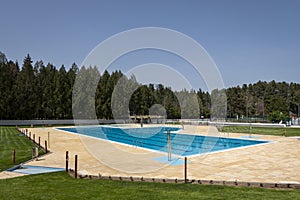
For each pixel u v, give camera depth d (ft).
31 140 66.85
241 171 32.40
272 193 22.68
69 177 29.09
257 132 86.53
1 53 150.82
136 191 23.47
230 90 206.80
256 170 32.96
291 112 224.94
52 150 50.29
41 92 150.51
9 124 134.41
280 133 82.58
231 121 143.43
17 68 174.50
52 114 149.07
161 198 21.36
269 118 136.26
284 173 31.32
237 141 66.95
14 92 139.74
